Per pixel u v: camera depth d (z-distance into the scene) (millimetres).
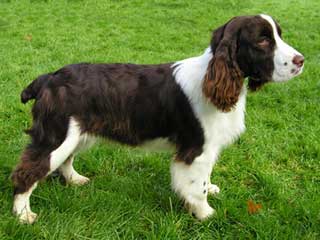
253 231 1544
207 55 1506
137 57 3559
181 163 1555
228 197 1742
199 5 5949
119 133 1565
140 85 1534
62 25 4684
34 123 1531
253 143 2148
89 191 1708
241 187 1812
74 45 3887
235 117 1549
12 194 1657
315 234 1541
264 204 1710
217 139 1532
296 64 1412
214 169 1943
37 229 1481
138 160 1957
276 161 2037
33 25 4617
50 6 5543
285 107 2562
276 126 2344
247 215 1599
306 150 2090
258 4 6223
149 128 1554
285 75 1425
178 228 1555
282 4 6281
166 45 4051
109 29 4590
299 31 4758
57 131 1500
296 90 2797
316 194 1757
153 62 3443
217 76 1407
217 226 1582
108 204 1630
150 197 1710
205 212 1614
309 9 6004
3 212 1573
